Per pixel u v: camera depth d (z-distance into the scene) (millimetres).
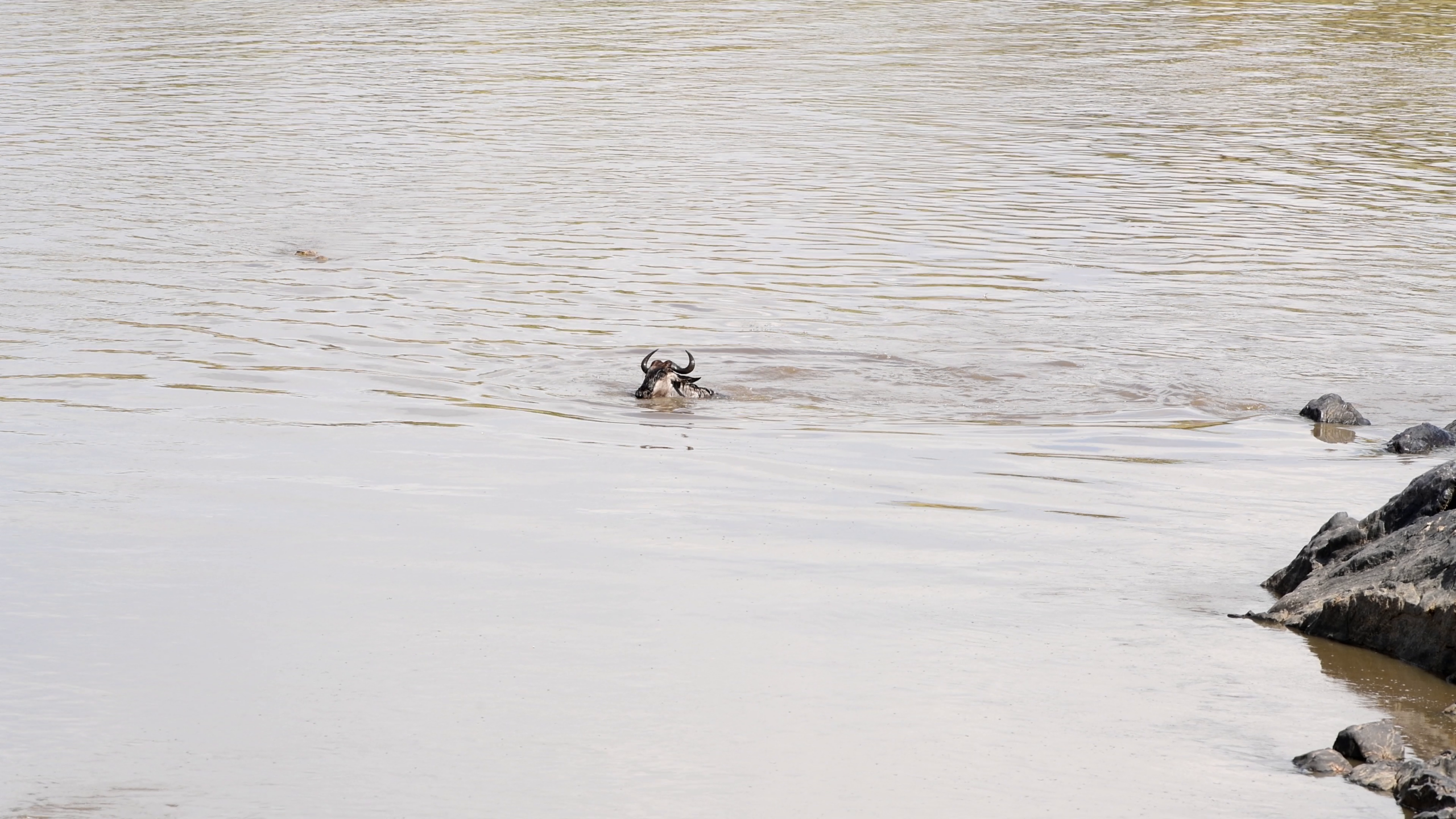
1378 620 13820
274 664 12680
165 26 74438
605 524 16578
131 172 41344
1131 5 81500
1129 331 27156
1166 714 12234
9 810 10195
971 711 12117
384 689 12242
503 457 19203
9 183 39688
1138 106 53219
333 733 11461
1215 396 23359
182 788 10578
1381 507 15578
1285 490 18594
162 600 14055
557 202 37719
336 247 32875
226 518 16484
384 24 74125
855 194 39156
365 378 23234
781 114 51250
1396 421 22281
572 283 30000
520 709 11922
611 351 25266
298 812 10273
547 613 13945
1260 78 59125
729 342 26000
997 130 48688
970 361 25125
